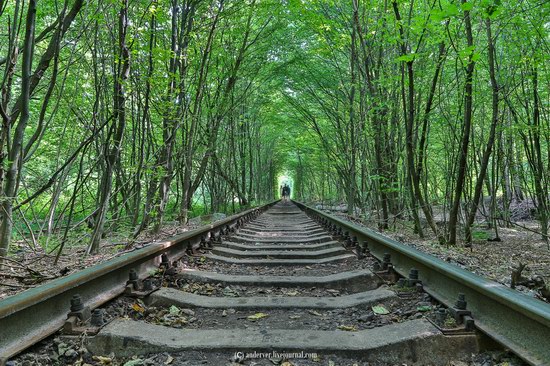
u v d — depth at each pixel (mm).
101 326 2404
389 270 3994
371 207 12367
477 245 7621
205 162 11594
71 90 6562
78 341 2287
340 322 2838
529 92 7816
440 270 2971
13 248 6094
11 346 2049
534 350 1944
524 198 14438
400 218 11203
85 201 8555
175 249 4801
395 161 9750
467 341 2262
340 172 16500
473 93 6727
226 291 3701
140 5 6223
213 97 12383
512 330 2146
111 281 3121
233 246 6211
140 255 3549
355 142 12953
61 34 4012
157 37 6883
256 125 23188
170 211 11164
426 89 8477
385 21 7445
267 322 2879
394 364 2217
